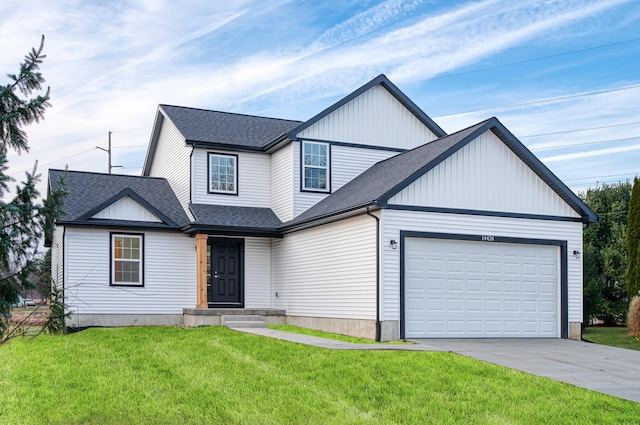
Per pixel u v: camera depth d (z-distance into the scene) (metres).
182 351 14.83
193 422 9.63
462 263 18.30
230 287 23.11
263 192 24.44
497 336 18.55
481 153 18.83
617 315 28.75
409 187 17.62
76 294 20.98
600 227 33.62
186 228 22.11
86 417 9.77
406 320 17.36
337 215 18.72
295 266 21.88
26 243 9.48
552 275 19.59
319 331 19.22
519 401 10.71
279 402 10.56
